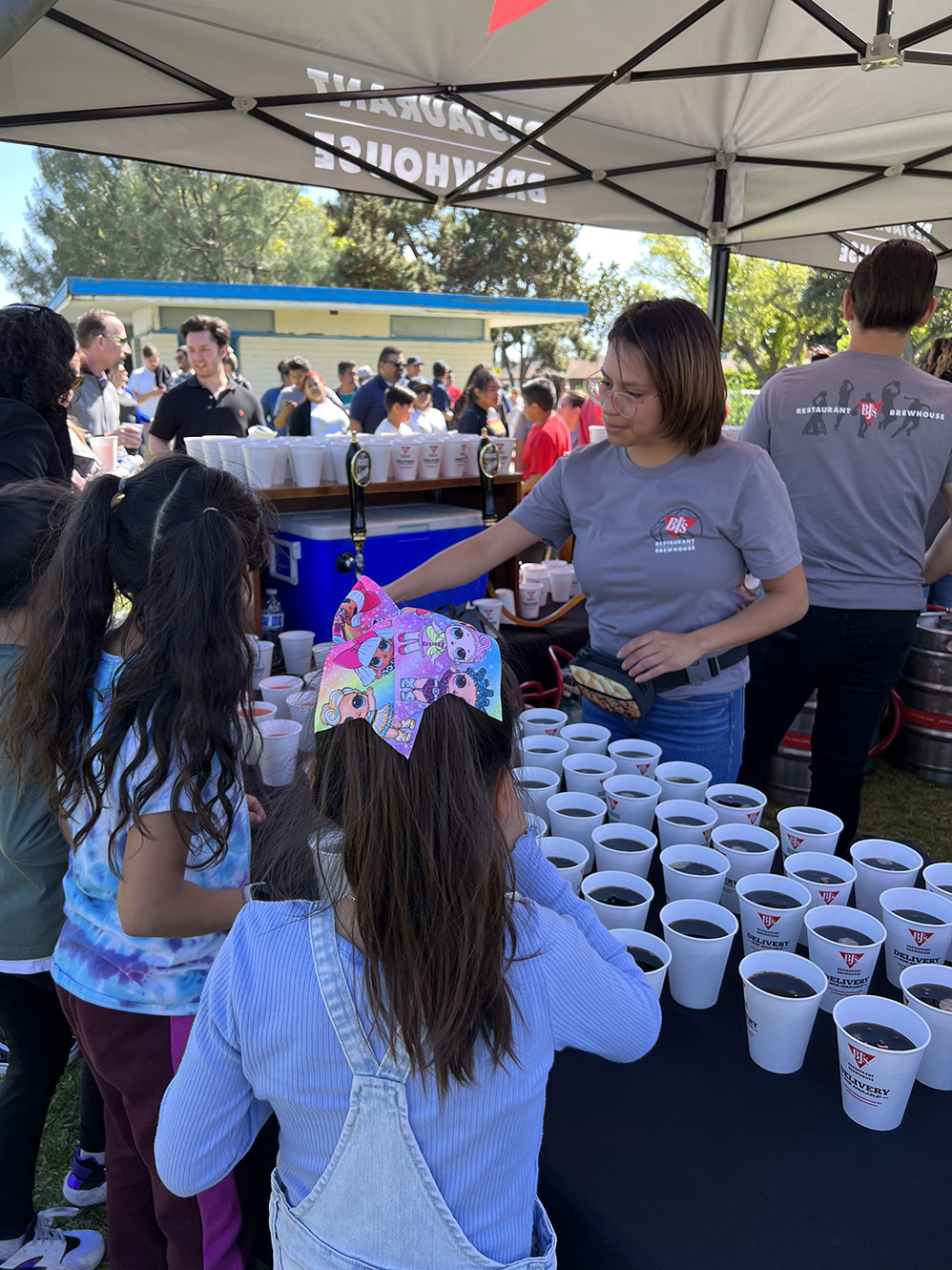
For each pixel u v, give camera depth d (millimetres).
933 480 2432
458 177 3410
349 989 825
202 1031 892
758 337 22500
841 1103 1127
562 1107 1121
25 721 1266
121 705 1160
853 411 2404
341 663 823
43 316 2416
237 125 2951
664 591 1977
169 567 1173
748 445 1931
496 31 2834
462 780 788
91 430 4855
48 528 1445
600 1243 945
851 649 2533
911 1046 1118
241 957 871
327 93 2955
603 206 4023
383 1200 846
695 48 3160
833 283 21281
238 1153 951
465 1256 851
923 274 2307
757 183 4070
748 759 2758
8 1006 1579
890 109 3482
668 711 2014
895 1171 1025
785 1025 1146
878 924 1333
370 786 785
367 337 17031
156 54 2631
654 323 1747
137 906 1171
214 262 31156
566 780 1806
